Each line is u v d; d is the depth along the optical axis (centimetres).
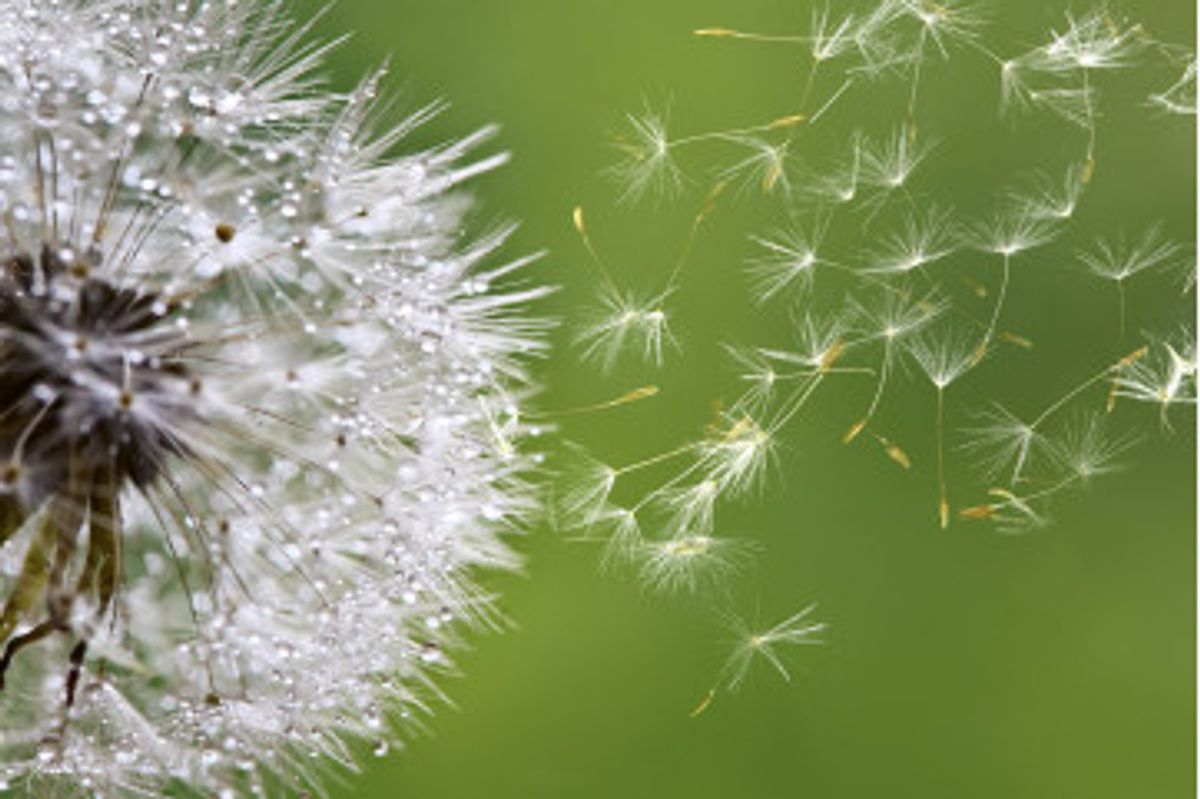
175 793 43
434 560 43
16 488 41
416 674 44
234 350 42
